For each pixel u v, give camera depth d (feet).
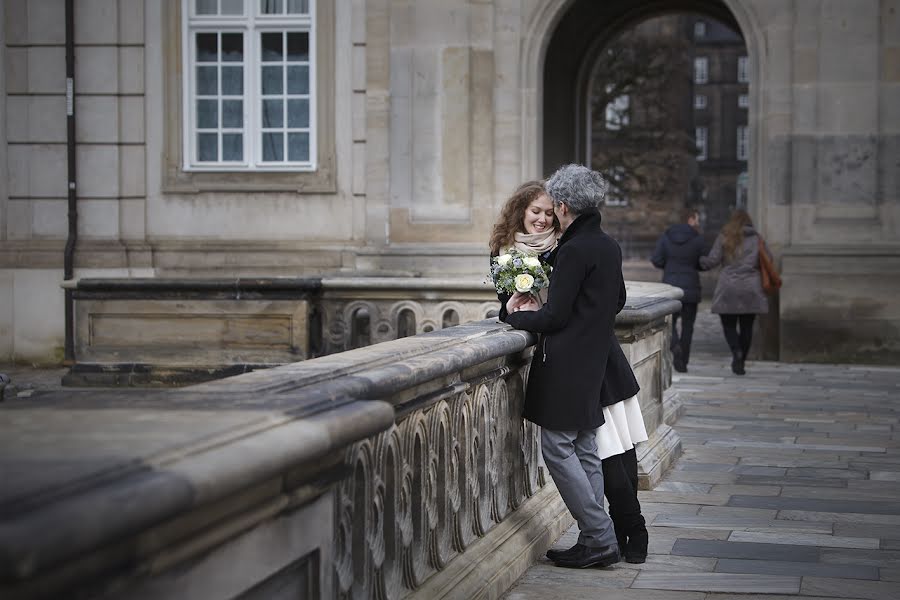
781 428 30.19
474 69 48.11
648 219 171.32
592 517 16.39
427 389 13.28
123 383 35.73
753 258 41.47
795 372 42.63
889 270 44.80
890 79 45.16
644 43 122.42
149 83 48.96
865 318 45.06
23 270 48.39
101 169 48.88
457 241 48.24
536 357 16.24
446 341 14.65
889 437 28.81
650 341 25.94
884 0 45.09
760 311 41.29
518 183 48.03
